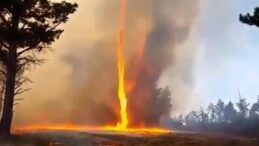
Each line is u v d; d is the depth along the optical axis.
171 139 28.05
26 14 26.02
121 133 31.97
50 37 26.59
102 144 24.38
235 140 29.19
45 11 26.75
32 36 25.67
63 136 26.30
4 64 26.31
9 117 25.58
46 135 26.17
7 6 24.88
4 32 24.89
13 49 26.03
